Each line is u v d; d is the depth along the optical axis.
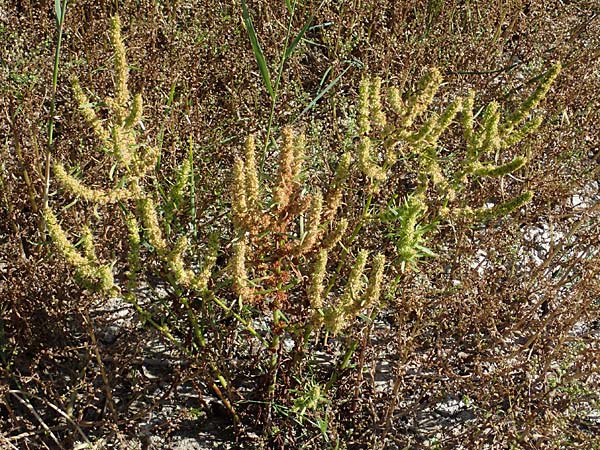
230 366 0.85
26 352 0.84
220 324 0.86
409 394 0.88
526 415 0.83
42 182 0.86
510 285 0.98
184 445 0.80
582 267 0.98
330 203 0.74
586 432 0.86
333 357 0.88
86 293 0.84
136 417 0.79
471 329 0.95
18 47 1.04
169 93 1.08
